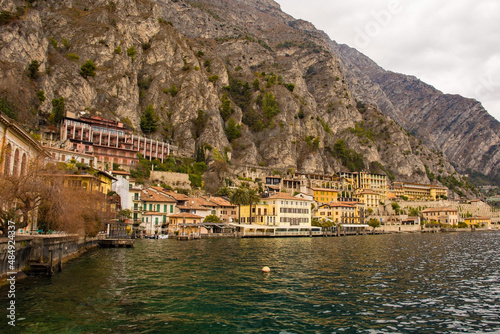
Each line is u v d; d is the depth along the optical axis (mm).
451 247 79500
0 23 138750
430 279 38375
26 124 122000
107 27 184750
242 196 121375
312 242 92125
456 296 30641
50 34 173625
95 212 58688
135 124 167250
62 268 40375
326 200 180750
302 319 23750
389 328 22297
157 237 95500
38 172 39250
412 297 30125
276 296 29703
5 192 33156
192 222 106625
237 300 28172
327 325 22656
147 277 36500
